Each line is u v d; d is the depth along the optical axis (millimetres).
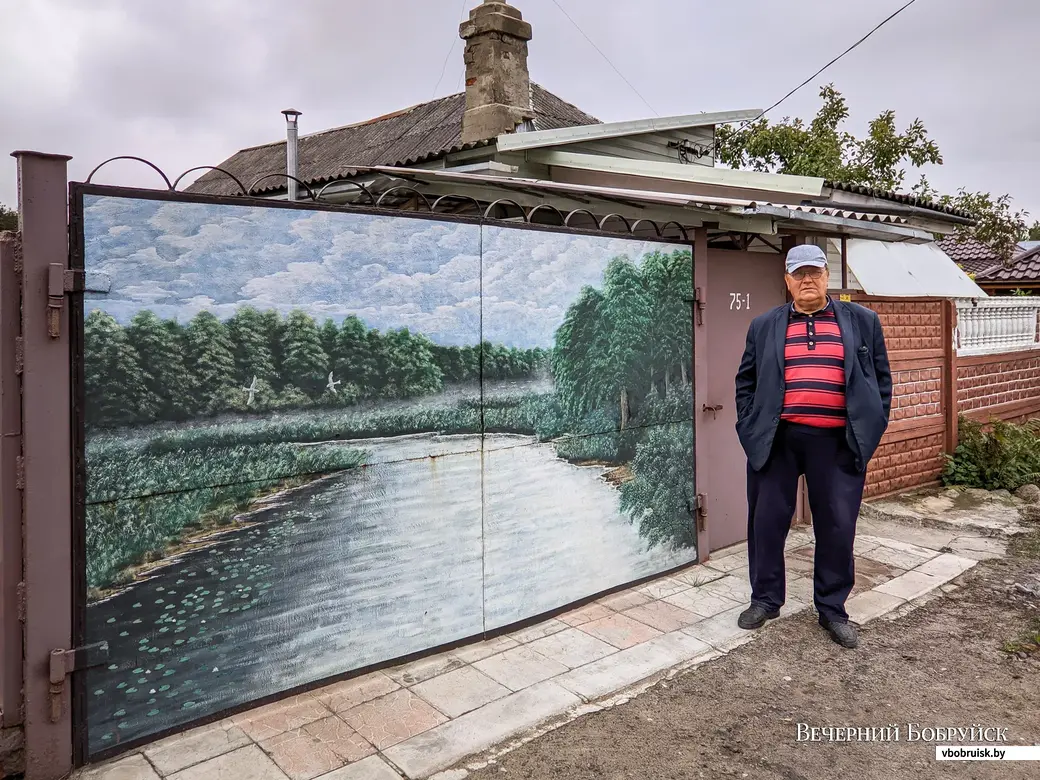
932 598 5145
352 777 3039
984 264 16750
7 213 3623
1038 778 3152
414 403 3891
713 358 5777
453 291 4020
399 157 8219
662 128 6570
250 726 3373
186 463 3184
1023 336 9984
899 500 7598
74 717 2994
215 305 3223
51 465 2863
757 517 4621
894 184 17500
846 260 6602
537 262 4418
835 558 4457
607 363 4855
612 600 4953
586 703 3682
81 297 2896
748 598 5000
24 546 2850
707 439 5664
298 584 3562
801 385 4379
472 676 3898
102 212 2930
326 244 3535
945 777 3168
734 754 3311
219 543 3301
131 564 3076
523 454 4414
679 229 5516
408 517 3922
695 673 4023
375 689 3734
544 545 4570
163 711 3221
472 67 8023
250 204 3297
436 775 3092
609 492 4934
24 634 2889
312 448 3543
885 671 4086
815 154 16578
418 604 4012
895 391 7645
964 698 3814
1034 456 8172
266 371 3379
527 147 5512
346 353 3625
